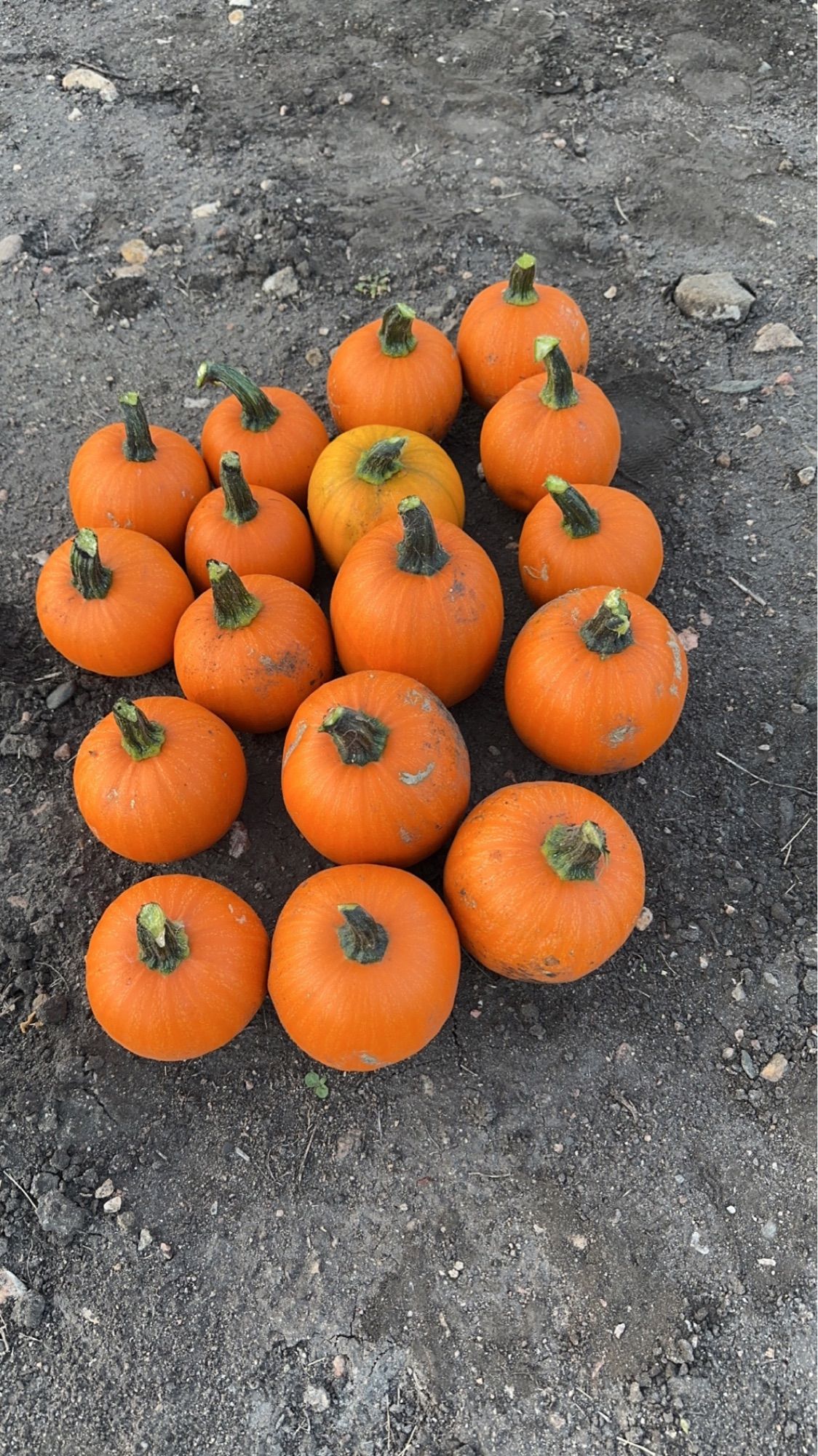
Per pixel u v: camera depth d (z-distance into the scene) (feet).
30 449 3.61
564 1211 2.44
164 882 2.37
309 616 2.68
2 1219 2.45
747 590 3.27
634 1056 2.62
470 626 2.55
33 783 2.99
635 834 2.89
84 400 3.72
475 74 4.62
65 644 2.81
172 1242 2.43
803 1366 2.30
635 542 2.72
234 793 2.62
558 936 2.25
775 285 3.91
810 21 4.76
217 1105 2.57
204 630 2.63
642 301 3.90
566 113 4.47
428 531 2.42
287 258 4.02
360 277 3.99
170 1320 2.35
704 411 3.62
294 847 2.88
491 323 3.15
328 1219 2.44
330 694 2.43
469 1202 2.45
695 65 4.62
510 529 3.38
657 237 4.07
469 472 3.49
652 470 3.50
